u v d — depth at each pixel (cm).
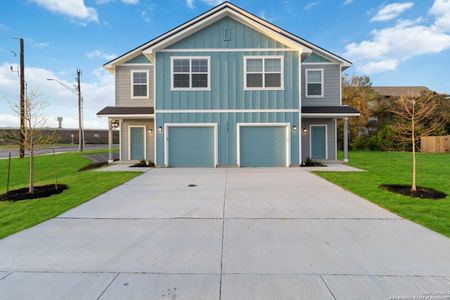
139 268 294
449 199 592
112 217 484
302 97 1398
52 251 340
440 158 1623
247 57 1161
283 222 452
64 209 533
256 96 1164
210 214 500
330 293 246
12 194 661
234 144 1169
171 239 378
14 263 307
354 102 2662
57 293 248
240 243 362
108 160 1482
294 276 276
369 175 937
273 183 800
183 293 247
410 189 678
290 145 1166
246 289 253
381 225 432
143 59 1409
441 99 2273
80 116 2344
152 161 1305
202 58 1165
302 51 1134
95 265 301
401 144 2314
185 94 1166
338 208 534
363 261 307
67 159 1563
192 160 1177
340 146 2578
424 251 334
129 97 1412
